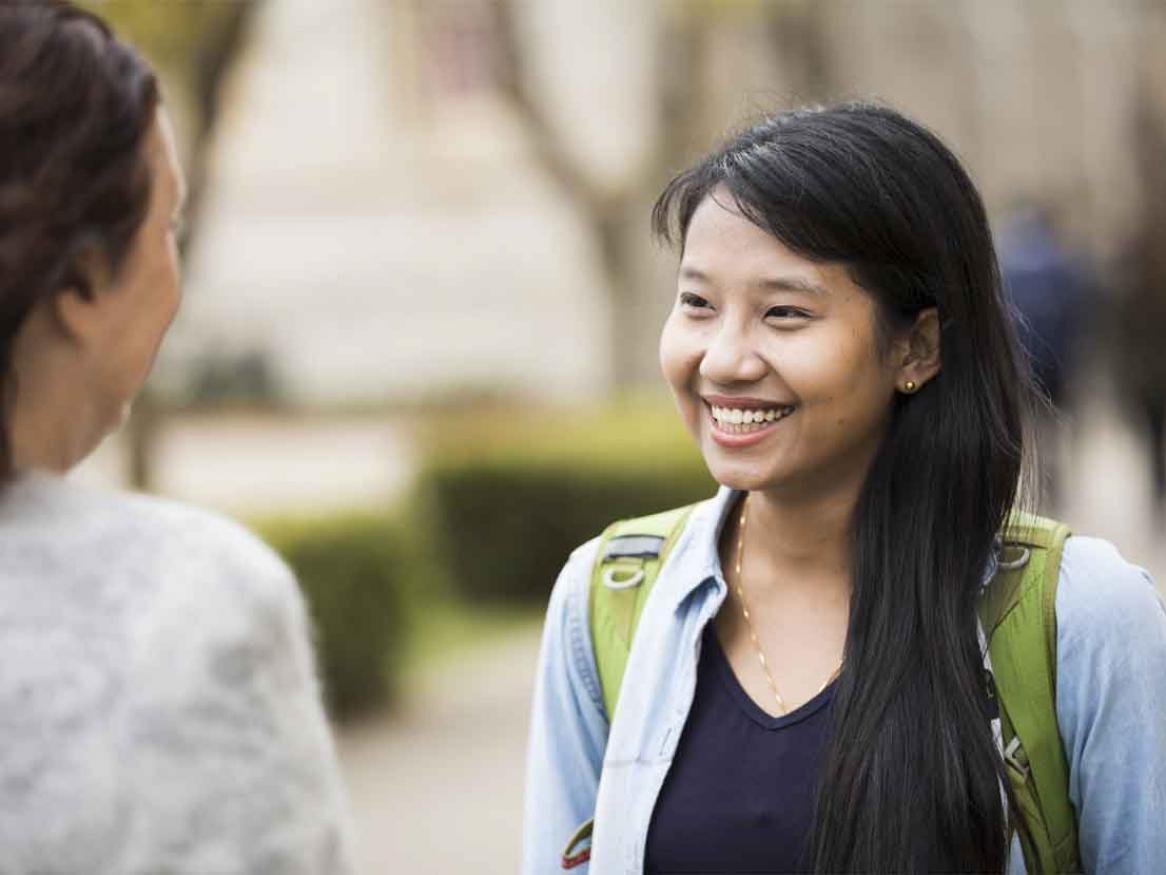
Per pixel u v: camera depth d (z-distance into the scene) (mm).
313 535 13102
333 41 36031
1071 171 37469
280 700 2395
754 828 3586
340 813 2441
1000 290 3783
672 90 22125
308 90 37531
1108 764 3559
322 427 34531
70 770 2273
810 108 3758
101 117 2441
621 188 22594
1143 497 20156
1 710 2291
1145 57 37656
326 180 38125
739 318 3619
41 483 2469
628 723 3734
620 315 22766
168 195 2605
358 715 13453
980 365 3732
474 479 17859
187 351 36438
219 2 12133
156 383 13062
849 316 3604
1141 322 18703
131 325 2574
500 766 11906
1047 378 17062
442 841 10242
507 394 35625
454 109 37688
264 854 2312
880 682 3572
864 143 3609
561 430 18547
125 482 13656
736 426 3668
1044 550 3674
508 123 37688
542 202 38062
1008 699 3590
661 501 18047
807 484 3779
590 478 17938
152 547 2426
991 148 36250
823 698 3646
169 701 2309
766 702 3697
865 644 3633
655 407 20828
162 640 2338
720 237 3629
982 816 3486
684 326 3721
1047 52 37188
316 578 13102
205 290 37688
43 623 2344
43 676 2311
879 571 3688
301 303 38188
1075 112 37656
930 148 3682
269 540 12953
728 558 3918
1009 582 3660
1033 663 3596
